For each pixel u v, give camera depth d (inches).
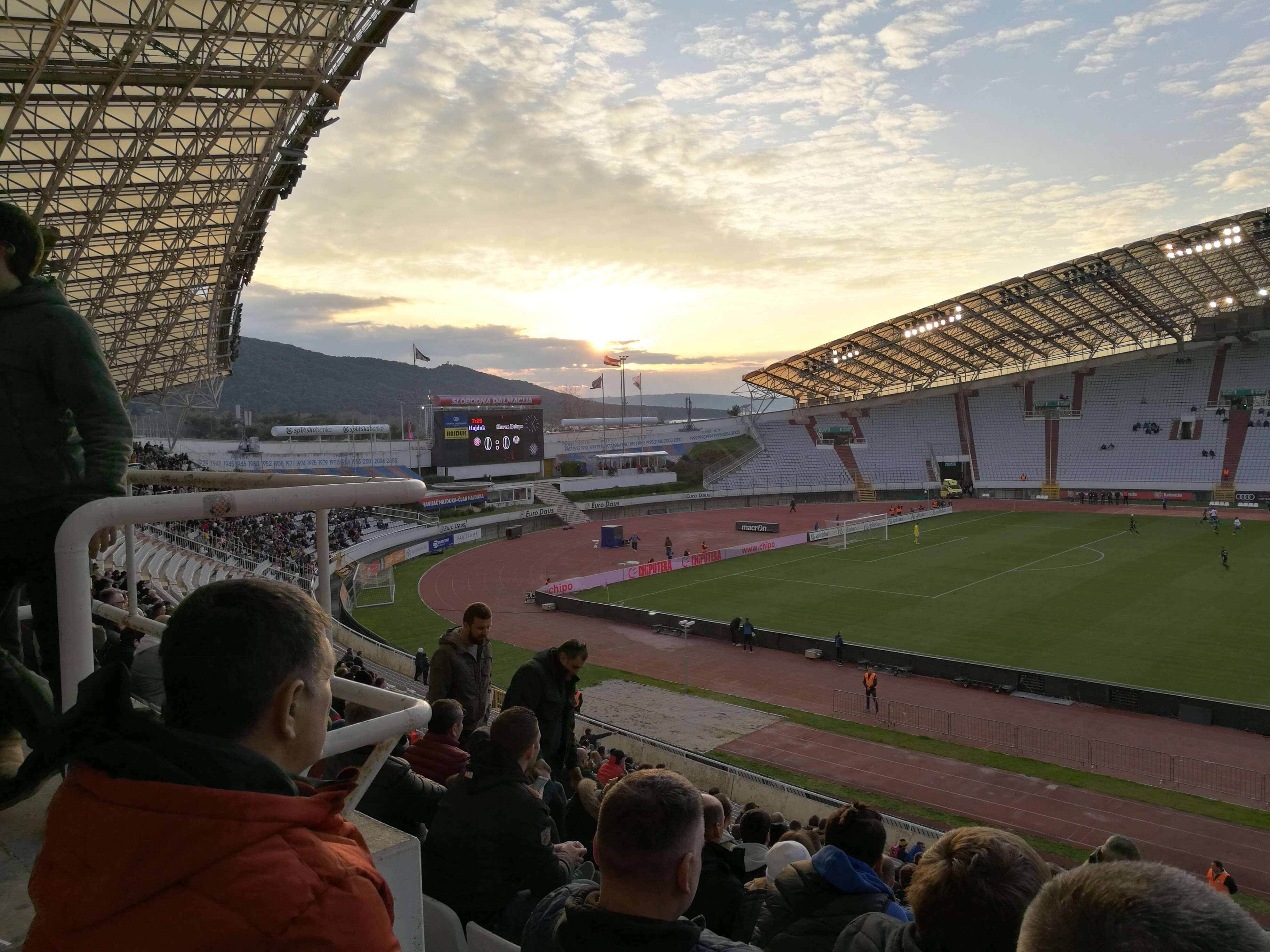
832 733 1002.1
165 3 754.8
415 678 1113.4
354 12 855.7
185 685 64.8
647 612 1558.8
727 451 4109.3
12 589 119.5
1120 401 3565.5
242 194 1212.5
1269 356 3314.5
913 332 3233.3
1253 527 2464.3
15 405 108.2
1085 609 1517.0
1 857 112.6
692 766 818.8
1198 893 58.1
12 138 890.7
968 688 1165.1
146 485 149.3
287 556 1752.0
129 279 1406.3
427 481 3346.5
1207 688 1085.1
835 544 2443.4
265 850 57.2
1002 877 99.5
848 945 124.6
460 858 163.5
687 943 93.2
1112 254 2623.0
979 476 3659.0
